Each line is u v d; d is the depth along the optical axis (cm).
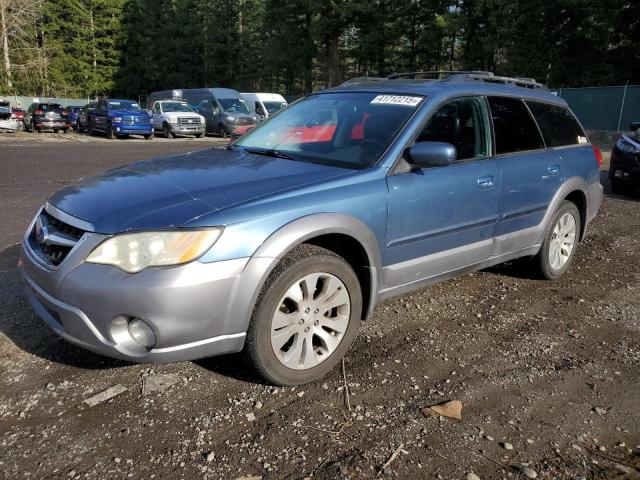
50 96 5344
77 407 275
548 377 324
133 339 261
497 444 259
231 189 295
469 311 421
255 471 234
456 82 407
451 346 360
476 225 392
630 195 983
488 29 3478
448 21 3666
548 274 490
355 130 368
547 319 411
